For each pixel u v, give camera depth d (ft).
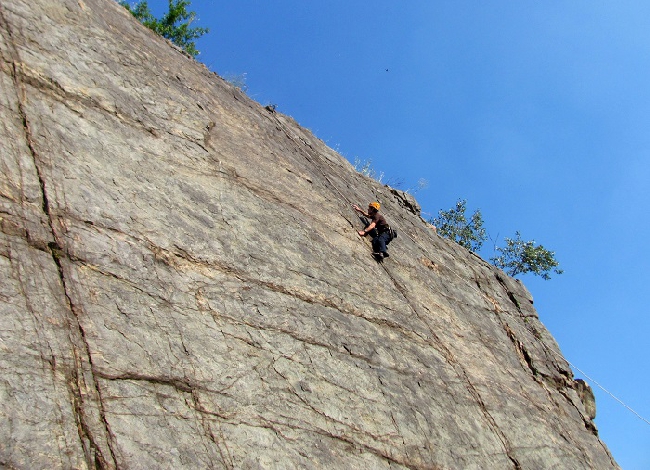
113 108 26.73
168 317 21.70
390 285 35.53
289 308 26.63
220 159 30.81
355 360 27.61
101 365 18.83
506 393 37.27
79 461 16.69
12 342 17.40
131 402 18.74
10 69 23.41
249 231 28.35
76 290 19.86
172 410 19.51
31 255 19.54
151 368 19.90
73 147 23.44
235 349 22.89
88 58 27.53
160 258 23.15
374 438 25.12
